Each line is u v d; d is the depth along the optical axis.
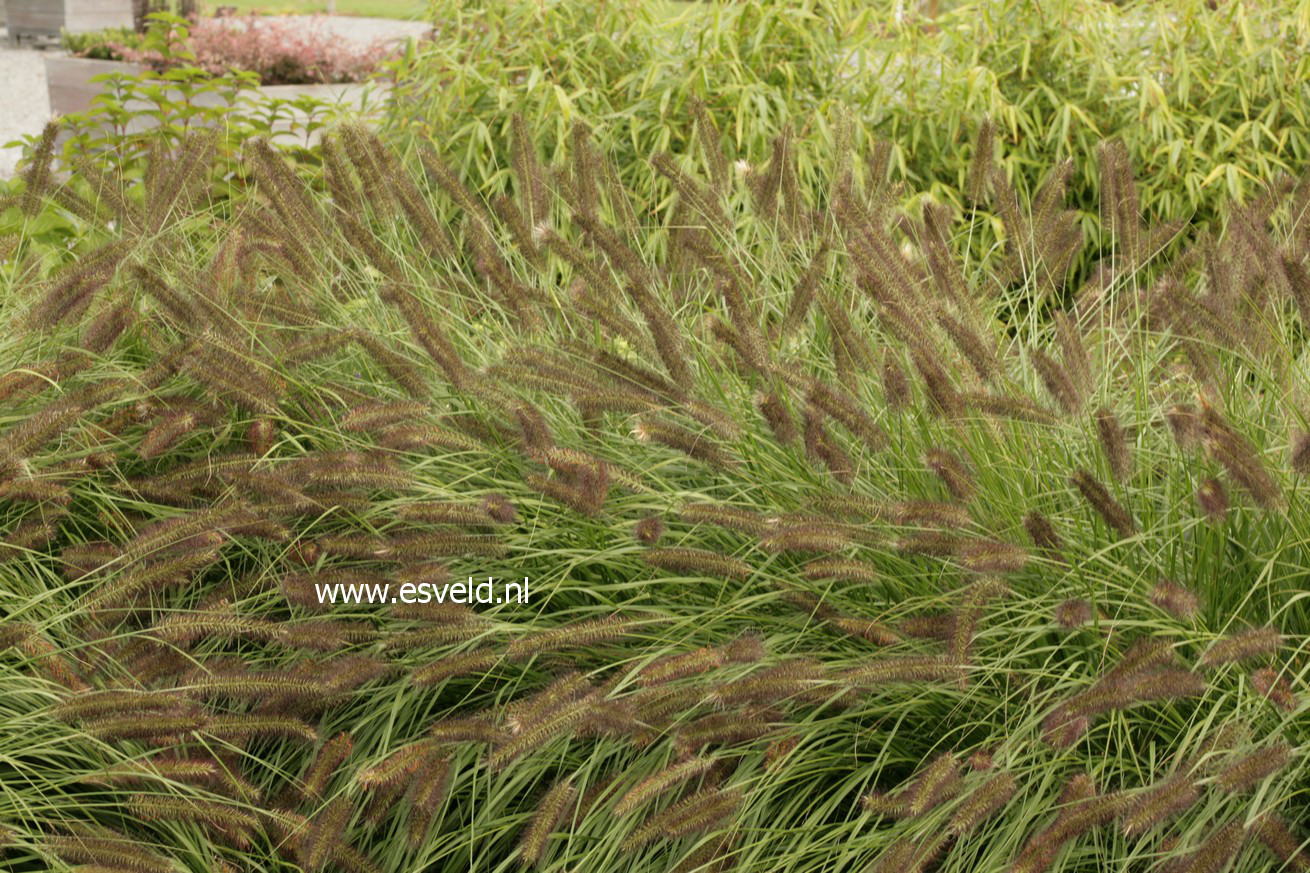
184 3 12.47
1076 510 2.65
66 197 3.41
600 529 2.75
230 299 3.24
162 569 2.44
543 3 5.55
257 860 2.55
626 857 2.41
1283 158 5.75
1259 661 2.44
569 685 2.32
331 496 2.69
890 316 2.61
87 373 3.13
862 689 2.51
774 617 2.70
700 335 3.24
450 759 2.44
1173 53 5.79
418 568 2.52
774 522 2.45
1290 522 2.50
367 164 3.37
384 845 2.58
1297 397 2.73
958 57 5.76
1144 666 2.12
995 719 2.53
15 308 3.35
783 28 5.57
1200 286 3.29
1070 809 2.08
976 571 2.29
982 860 2.34
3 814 2.28
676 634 2.69
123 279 3.37
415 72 5.72
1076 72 5.86
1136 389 2.95
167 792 2.45
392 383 3.24
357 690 2.69
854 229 2.89
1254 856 2.26
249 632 2.47
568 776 2.58
